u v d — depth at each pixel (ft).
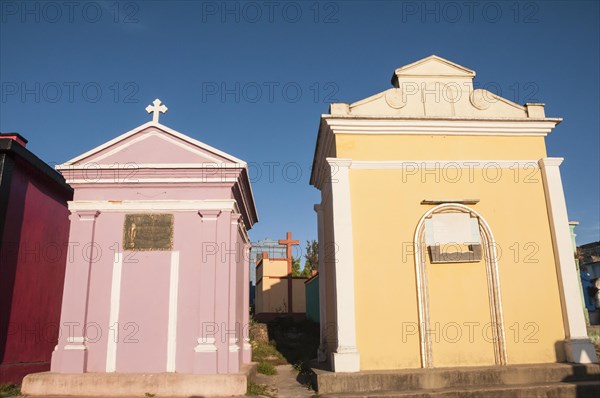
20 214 34.81
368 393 27.68
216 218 32.12
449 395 27.22
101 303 31.04
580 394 27.81
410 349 31.30
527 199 34.37
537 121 35.09
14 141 33.09
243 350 40.01
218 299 30.83
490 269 32.94
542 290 32.96
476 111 35.96
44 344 37.83
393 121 34.27
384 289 32.09
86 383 28.68
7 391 29.84
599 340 44.93
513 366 30.58
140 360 30.19
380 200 33.42
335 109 35.01
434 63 36.68
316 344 59.67
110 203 32.35
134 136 34.06
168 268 31.60
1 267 32.12
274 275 81.51
